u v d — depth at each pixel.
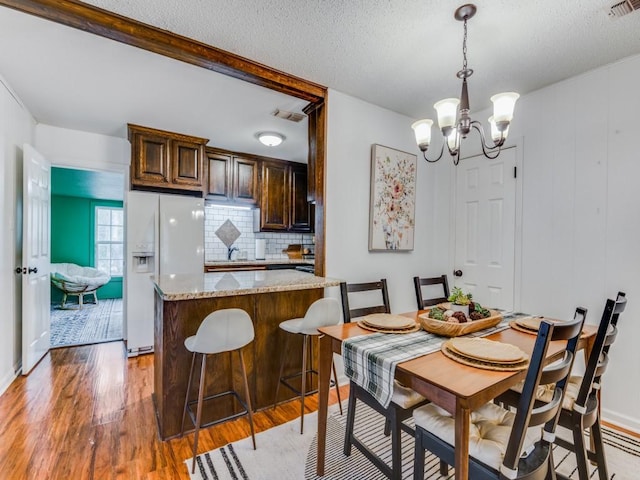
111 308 5.75
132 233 3.39
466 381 1.08
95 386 2.60
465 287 3.12
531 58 2.16
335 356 2.75
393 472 1.41
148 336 3.41
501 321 1.84
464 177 3.16
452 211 3.26
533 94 2.63
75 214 6.60
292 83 2.46
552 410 1.10
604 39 1.95
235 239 4.95
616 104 2.18
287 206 4.98
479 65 2.26
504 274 2.81
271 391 2.35
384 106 2.99
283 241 5.38
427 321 1.61
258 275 2.82
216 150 4.34
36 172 2.96
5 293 2.58
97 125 3.42
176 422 1.95
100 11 1.73
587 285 2.30
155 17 1.79
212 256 4.74
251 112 3.10
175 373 1.96
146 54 2.16
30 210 2.82
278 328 2.38
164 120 3.29
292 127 3.50
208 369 2.08
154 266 3.45
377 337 1.55
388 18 1.79
